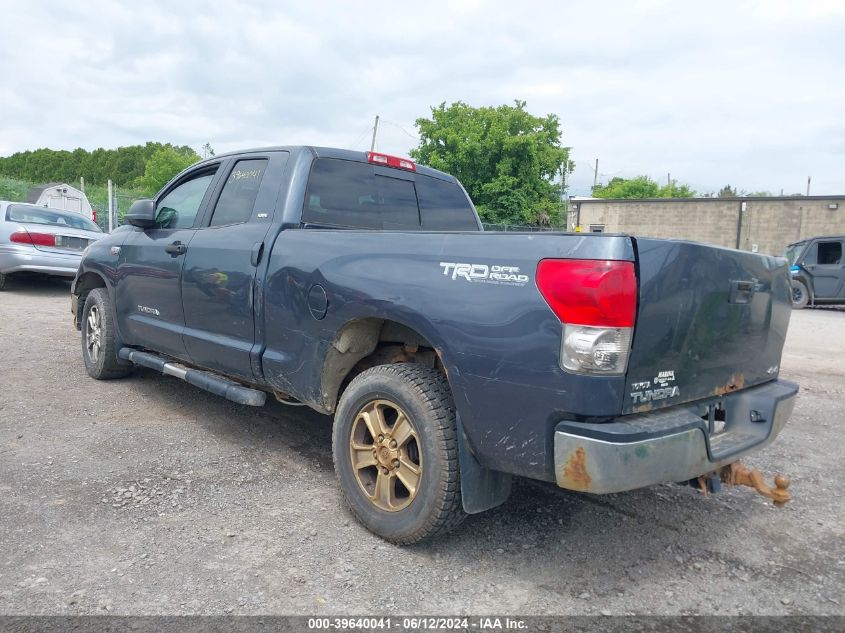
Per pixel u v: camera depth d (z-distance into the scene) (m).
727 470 2.89
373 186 4.11
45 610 2.29
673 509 3.43
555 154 32.09
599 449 2.21
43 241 10.73
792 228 32.19
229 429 4.42
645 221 35.03
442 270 2.68
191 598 2.41
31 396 4.97
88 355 5.62
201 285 4.03
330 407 3.33
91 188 36.69
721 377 2.83
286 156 3.85
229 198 4.14
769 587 2.68
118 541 2.82
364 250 3.05
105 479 3.48
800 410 5.63
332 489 3.50
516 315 2.40
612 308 2.21
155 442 4.10
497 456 2.52
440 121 32.03
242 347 3.71
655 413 2.47
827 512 3.46
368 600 2.46
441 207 4.57
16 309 9.23
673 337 2.45
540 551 2.91
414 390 2.76
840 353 8.77
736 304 2.80
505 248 2.50
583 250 2.27
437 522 2.71
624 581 2.68
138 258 4.79
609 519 3.28
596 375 2.23
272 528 3.02
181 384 5.54
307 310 3.26
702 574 2.77
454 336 2.58
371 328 3.19
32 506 3.11
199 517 3.09
